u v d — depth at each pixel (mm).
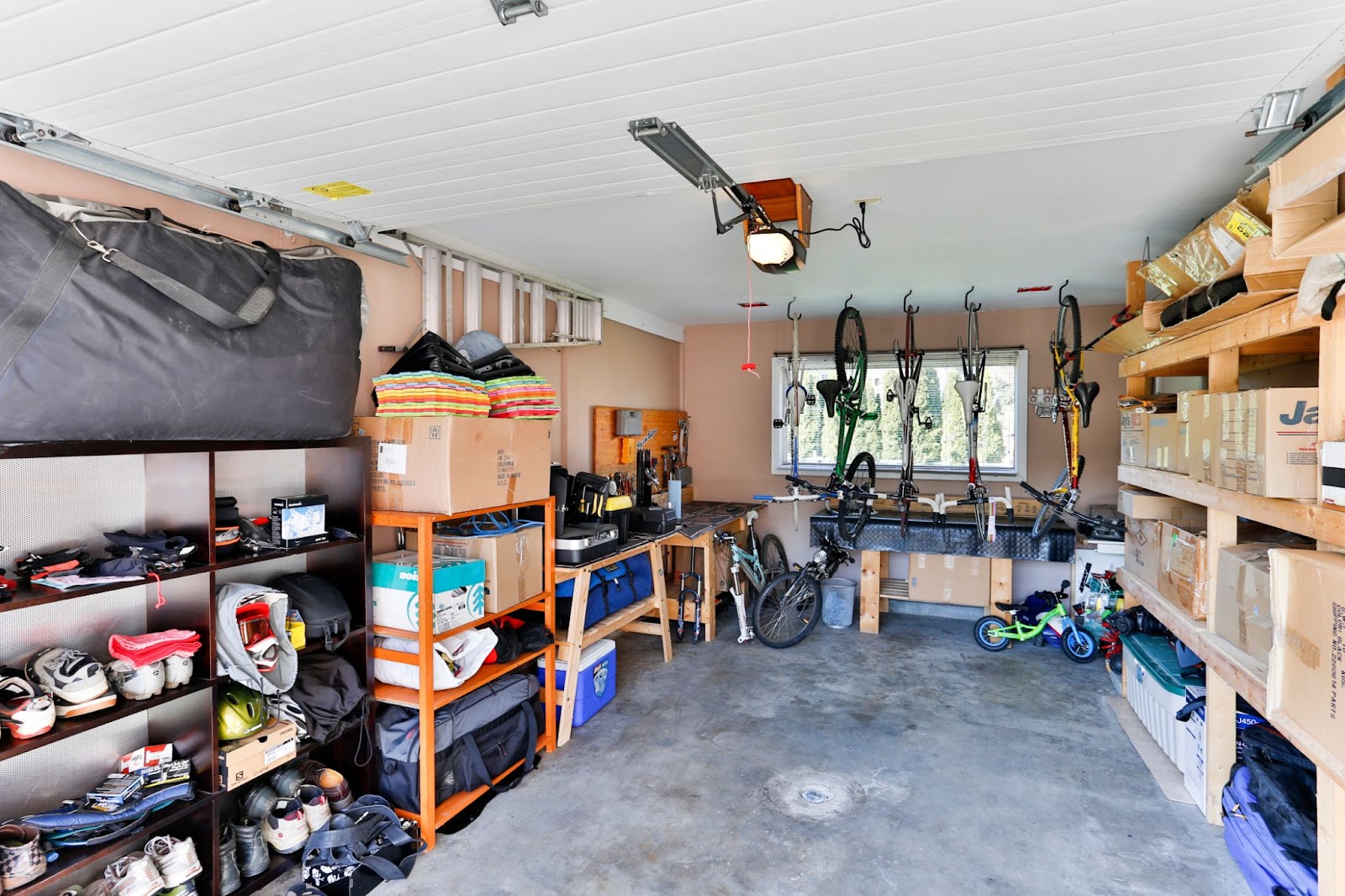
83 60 1425
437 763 2625
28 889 1613
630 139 1890
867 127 1817
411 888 2270
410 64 1462
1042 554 4789
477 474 2697
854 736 3389
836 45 1396
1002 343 5516
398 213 2604
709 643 4906
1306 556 1723
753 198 2518
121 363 1719
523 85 1569
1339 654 1561
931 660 4543
